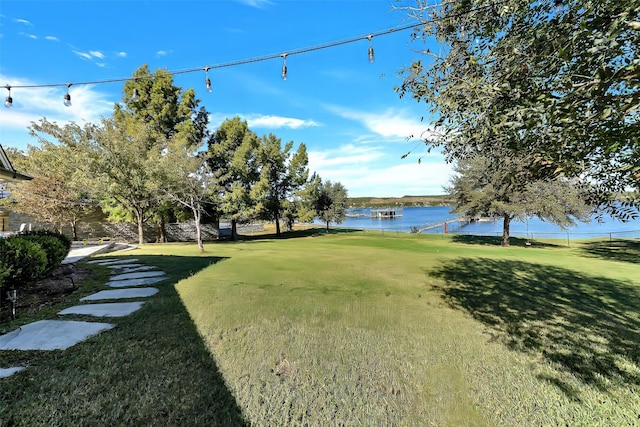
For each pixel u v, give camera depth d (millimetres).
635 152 1984
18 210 18391
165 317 4273
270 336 3729
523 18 2334
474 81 2287
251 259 10656
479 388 2697
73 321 4059
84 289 5902
